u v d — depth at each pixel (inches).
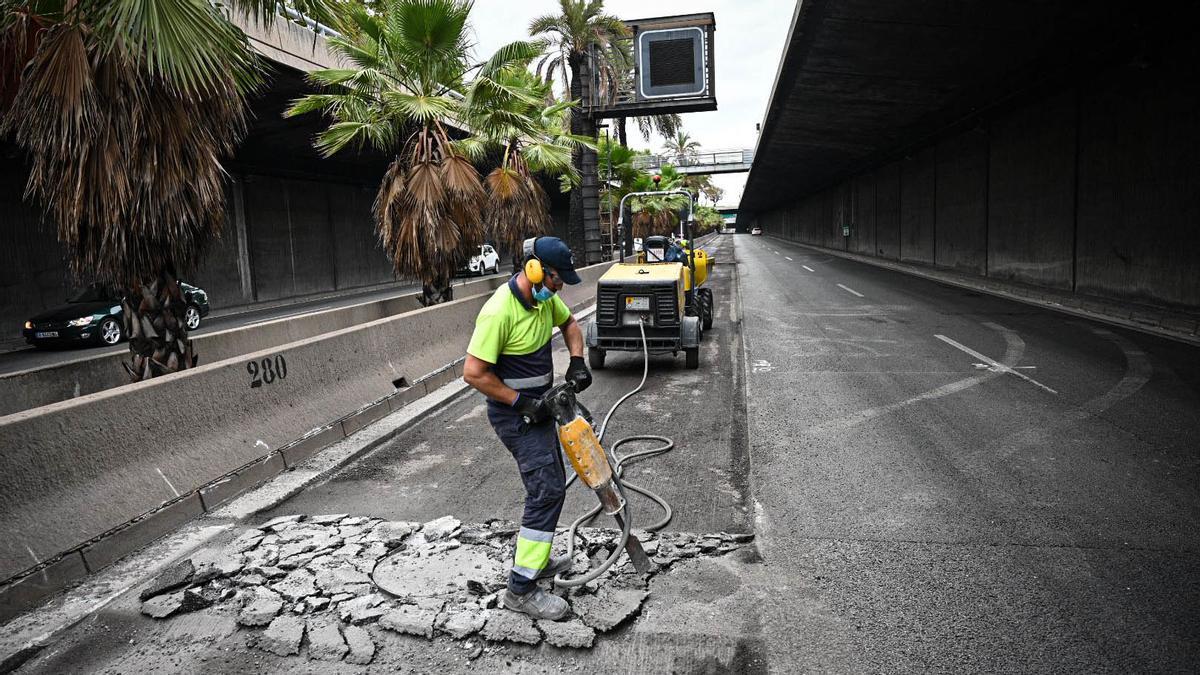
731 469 220.4
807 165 1817.2
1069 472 209.6
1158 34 489.4
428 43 425.7
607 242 1382.9
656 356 437.7
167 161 215.0
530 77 684.1
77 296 662.5
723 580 148.6
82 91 199.5
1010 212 820.6
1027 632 127.6
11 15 210.7
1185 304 490.0
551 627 129.3
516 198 602.5
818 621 132.7
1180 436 241.4
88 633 132.4
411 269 452.4
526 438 135.1
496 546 163.9
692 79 979.3
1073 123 655.8
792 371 368.5
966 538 167.2
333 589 144.8
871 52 637.9
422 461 235.8
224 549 165.3
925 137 1141.1
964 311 615.8
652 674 118.1
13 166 684.7
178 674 119.4
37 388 239.8
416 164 442.9
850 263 1466.5
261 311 904.3
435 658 123.3
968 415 275.1
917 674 116.2
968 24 521.3
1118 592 140.9
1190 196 480.7
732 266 1371.8
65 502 157.8
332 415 263.7
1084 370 352.5
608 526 176.9
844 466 220.1
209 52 204.4
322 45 604.7
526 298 135.2
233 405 216.7
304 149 938.7
